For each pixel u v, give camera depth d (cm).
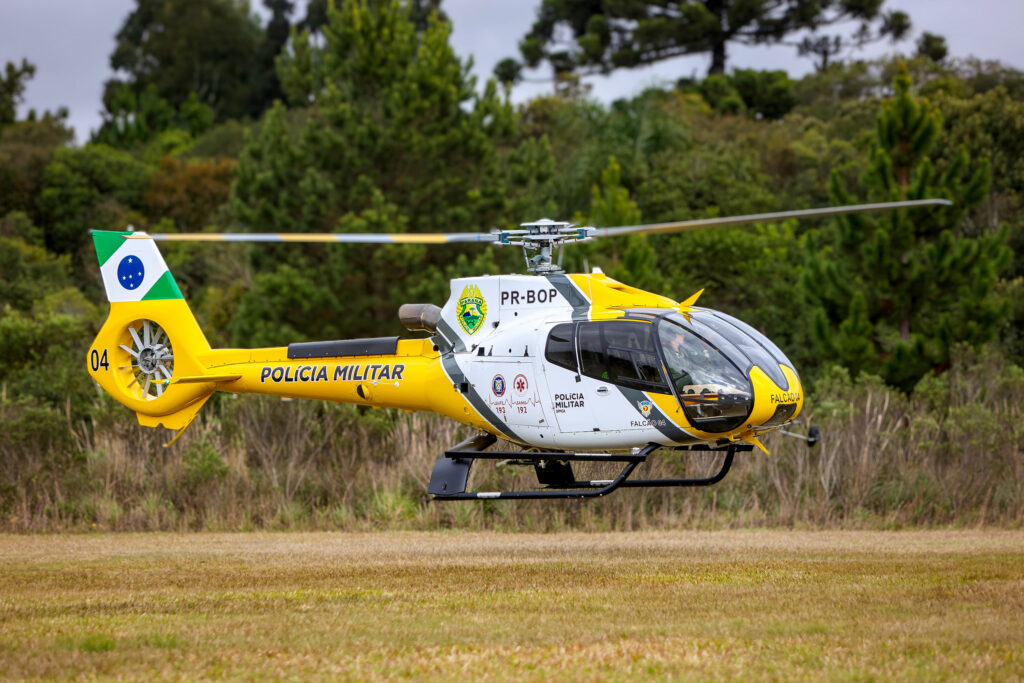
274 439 3158
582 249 4409
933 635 1248
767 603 1490
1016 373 3697
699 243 5147
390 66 4775
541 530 2808
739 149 7288
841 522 2895
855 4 10850
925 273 3997
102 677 1071
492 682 1044
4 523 2866
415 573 1878
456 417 1938
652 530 2820
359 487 3050
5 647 1222
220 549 2373
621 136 7075
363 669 1098
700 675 1060
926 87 7894
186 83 13275
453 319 1941
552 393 1808
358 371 2030
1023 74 8519
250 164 4816
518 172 4944
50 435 3172
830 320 4222
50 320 4191
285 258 4672
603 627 1314
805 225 6569
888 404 3394
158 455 3164
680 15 11169
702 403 1700
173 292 2203
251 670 1095
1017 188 6094
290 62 5234
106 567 2050
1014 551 2222
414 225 4756
